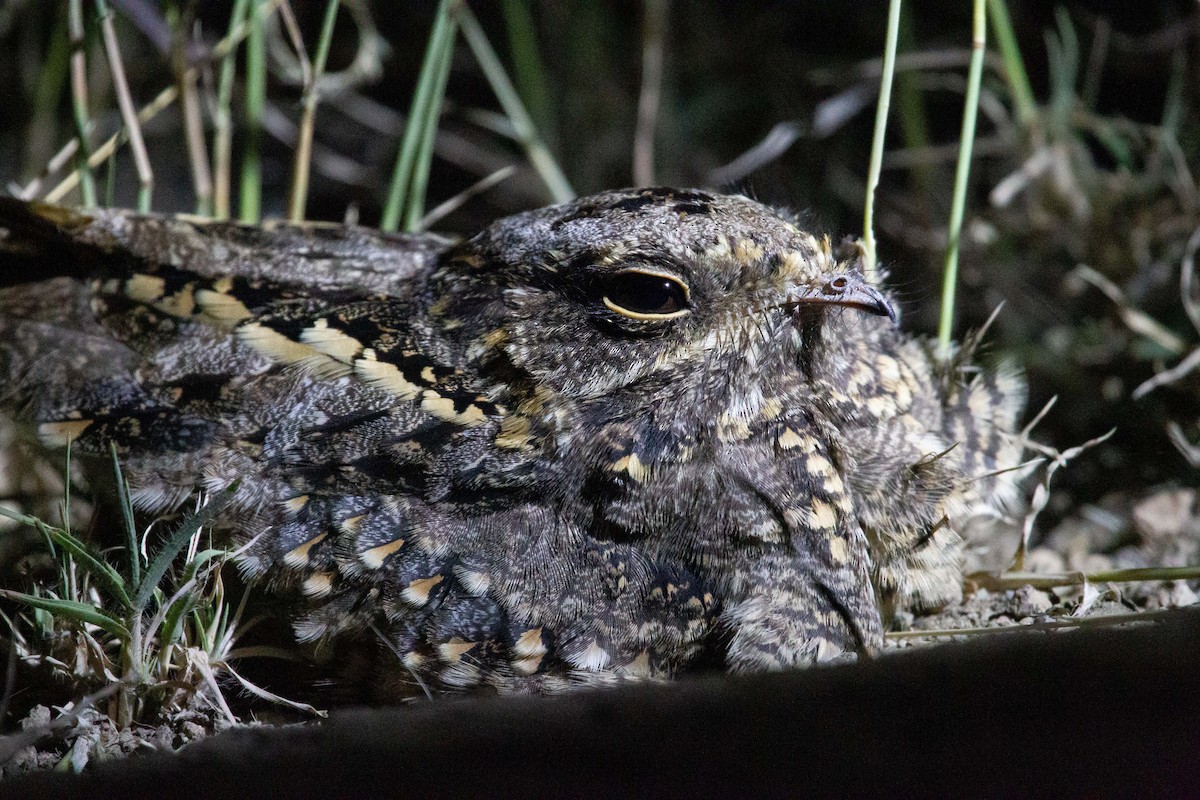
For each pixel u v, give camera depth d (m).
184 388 2.27
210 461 2.27
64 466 2.28
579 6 2.62
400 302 2.28
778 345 2.27
